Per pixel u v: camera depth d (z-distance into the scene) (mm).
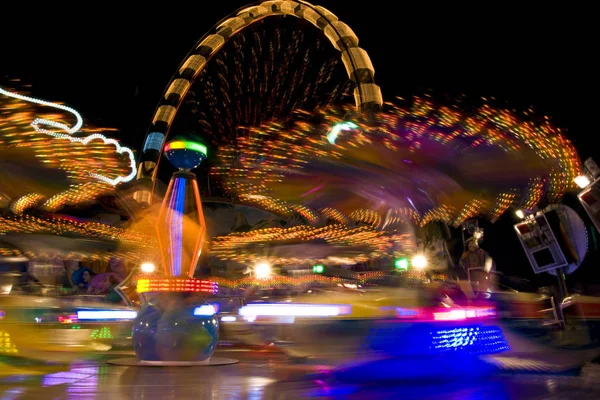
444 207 8898
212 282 6148
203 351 5777
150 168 12445
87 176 10984
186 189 6219
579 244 7941
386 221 9031
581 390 4102
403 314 5637
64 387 4195
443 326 5570
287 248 9523
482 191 9281
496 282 8070
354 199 9375
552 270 8219
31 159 9961
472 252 7934
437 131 9859
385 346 5496
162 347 5680
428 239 8484
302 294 7086
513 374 4930
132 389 4113
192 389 4133
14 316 7164
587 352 6324
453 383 4461
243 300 8797
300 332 6070
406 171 9164
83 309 7938
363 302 5910
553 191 8344
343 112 10805
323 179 9688
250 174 11227
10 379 4652
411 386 4309
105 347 7949
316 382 4516
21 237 9047
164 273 6121
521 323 7332
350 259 8922
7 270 8773
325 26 14508
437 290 6156
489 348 5918
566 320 7582
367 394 3965
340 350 5695
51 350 7168
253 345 7762
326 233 9148
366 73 12891
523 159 8828
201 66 14844
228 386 4297
